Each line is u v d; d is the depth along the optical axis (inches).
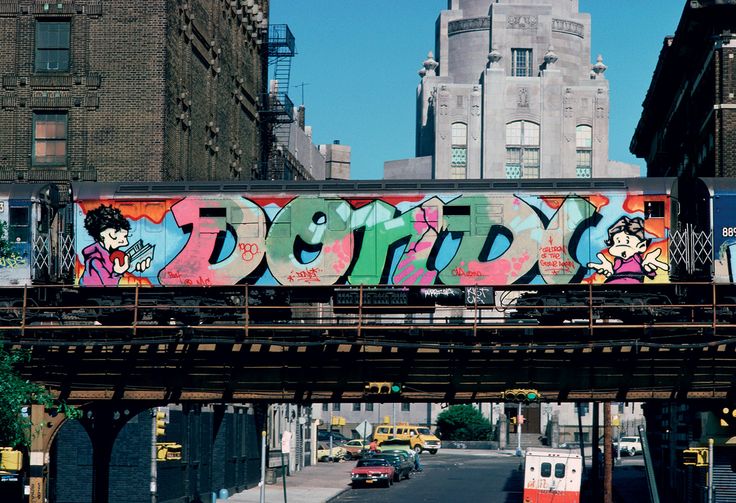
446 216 1392.7
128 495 1592.0
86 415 1402.6
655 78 2298.2
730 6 1734.7
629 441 3737.7
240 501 1967.3
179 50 1966.0
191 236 1414.9
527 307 1320.1
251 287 1416.1
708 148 1838.1
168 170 1886.1
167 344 1283.2
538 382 1282.0
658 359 1266.0
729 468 1555.1
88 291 1435.8
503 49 6018.7
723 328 1301.7
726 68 1739.7
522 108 5797.2
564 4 6205.7
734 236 1385.3
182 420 1769.2
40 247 1421.0
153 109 1860.2
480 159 5821.9
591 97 5836.6
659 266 1373.0
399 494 2164.1
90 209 1423.5
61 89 1870.1
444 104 5861.2
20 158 1857.8
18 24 1876.2
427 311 1416.1
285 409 2677.2
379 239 1392.7
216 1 2201.0
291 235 1402.6
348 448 3467.0
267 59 2699.3
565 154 5816.9
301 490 2218.3
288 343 1245.7
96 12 1873.8
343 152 4375.0
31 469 1275.8
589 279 1382.9
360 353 1283.2
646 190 1382.9
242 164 2448.3
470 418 4138.8
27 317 1371.8
